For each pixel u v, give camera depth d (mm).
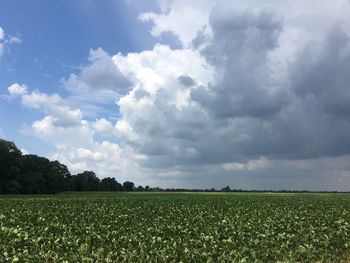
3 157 117438
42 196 98000
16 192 116688
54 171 132750
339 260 20438
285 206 52531
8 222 31438
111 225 30297
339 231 25641
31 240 22297
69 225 30328
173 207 50281
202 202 61375
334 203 58219
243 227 27922
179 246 20516
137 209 47312
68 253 19906
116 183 173250
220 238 23812
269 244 22594
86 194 116188
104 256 19109
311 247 20953
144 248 20062
